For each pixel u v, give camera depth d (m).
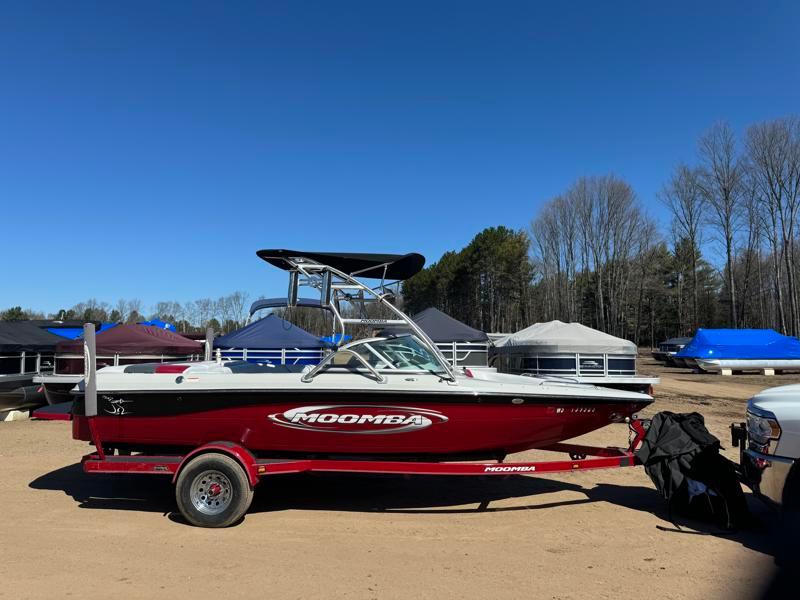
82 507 5.67
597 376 11.82
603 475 7.02
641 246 54.81
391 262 6.13
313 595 3.67
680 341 40.56
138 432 5.46
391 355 5.45
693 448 5.17
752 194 42.22
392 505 5.79
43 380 11.21
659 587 3.80
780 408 4.56
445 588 3.78
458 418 5.21
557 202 55.62
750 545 4.62
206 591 3.73
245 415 5.27
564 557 4.36
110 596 3.64
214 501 5.08
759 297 52.53
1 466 7.42
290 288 6.19
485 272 61.16
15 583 3.83
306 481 6.74
